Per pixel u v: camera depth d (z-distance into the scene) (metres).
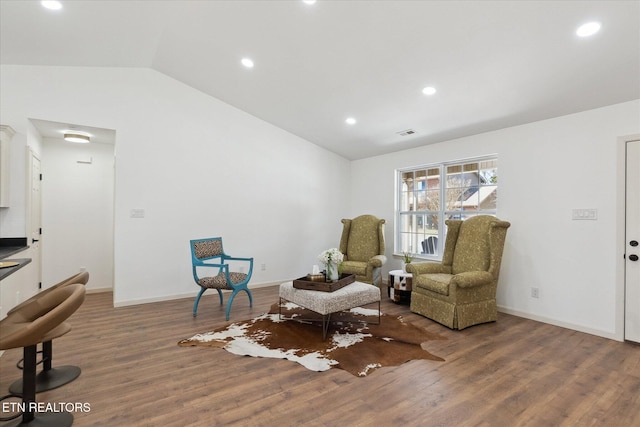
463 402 1.95
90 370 2.30
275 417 1.80
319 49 3.07
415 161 5.00
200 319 3.46
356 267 4.63
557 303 3.35
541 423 1.76
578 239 3.21
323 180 5.84
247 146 4.92
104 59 3.65
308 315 3.63
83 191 4.59
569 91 2.93
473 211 4.30
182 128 4.36
